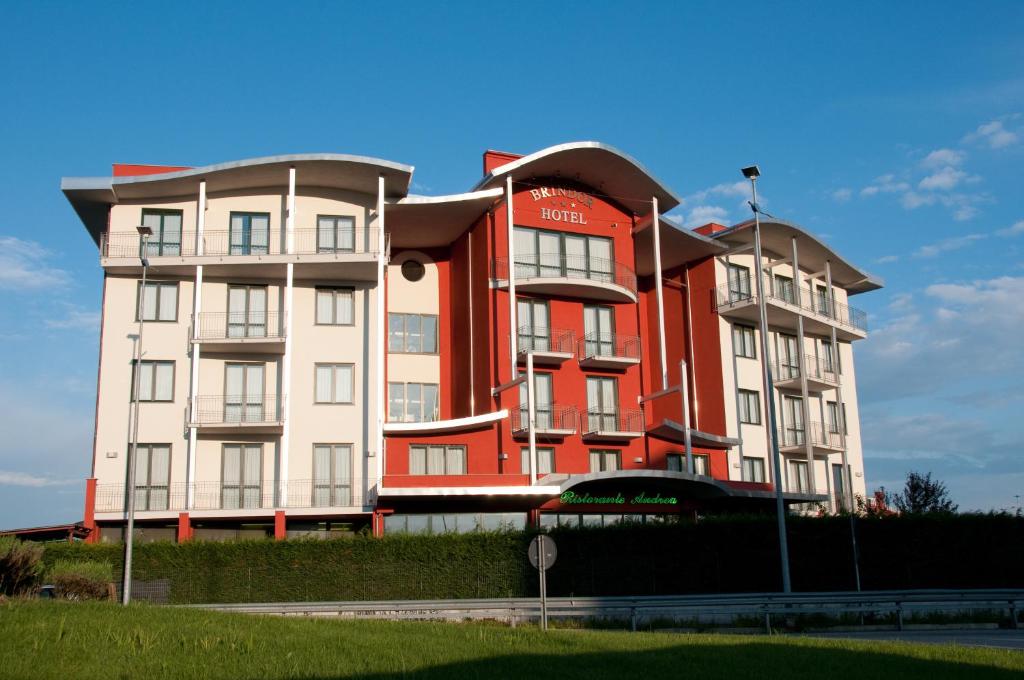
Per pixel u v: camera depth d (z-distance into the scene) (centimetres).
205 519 3569
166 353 3759
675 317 4819
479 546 3275
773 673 1497
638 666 1505
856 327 5412
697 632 2602
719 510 4162
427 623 1889
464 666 1441
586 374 4134
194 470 3628
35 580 2047
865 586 3566
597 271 4216
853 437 5416
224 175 3784
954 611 2869
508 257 3947
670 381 4753
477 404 4034
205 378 3772
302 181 3897
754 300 4491
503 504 3725
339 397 3831
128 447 3647
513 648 1616
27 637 1458
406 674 1373
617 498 3841
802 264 5175
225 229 3862
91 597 2627
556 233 4184
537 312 4109
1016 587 3681
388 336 4256
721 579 3422
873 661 1617
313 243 3894
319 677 1343
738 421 4566
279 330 3847
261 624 1700
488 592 3238
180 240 3828
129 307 3766
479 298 4097
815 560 3538
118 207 3822
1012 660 1673
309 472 3734
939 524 3691
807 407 4644
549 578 3288
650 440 4172
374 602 2739
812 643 1834
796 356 5050
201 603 3080
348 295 3938
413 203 3969
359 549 3216
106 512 3550
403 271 4366
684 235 4441
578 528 3356
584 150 4031
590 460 4038
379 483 3459
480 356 4041
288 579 3158
